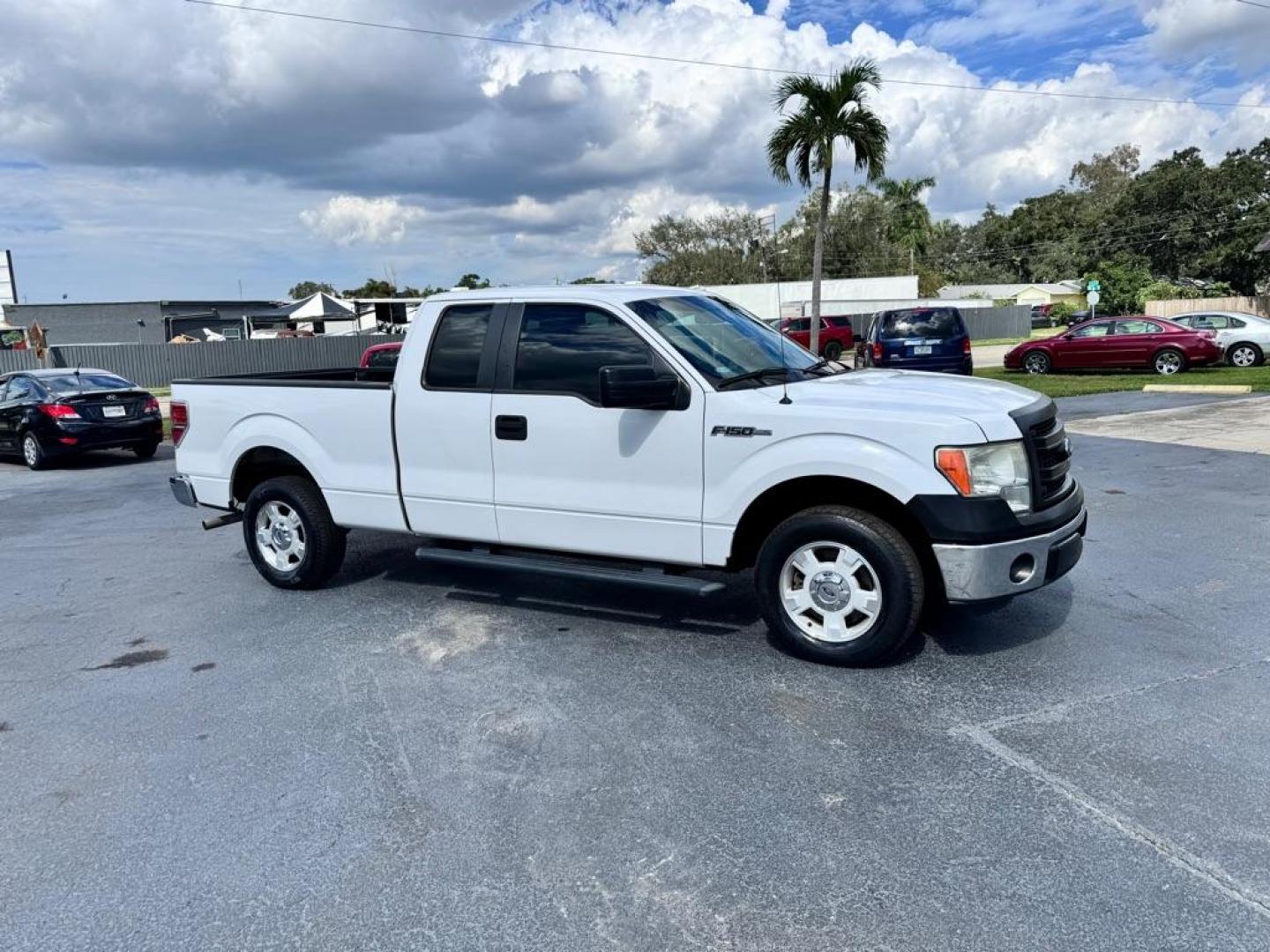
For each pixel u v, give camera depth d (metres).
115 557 7.25
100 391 12.75
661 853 2.93
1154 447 10.25
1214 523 6.87
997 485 4.00
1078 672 4.24
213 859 2.98
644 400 4.36
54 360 27.53
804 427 4.21
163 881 2.87
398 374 5.28
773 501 4.53
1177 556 6.04
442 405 5.12
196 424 6.22
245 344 31.88
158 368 29.86
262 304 56.34
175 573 6.67
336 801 3.32
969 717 3.82
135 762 3.67
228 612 5.64
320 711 4.11
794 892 2.71
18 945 2.58
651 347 4.58
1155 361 19.25
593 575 4.77
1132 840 2.90
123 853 3.03
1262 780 3.24
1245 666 4.24
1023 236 87.94
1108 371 19.94
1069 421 12.68
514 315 4.98
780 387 4.54
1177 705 3.85
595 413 4.67
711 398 4.41
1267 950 2.39
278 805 3.31
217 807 3.31
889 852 2.88
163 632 5.30
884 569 4.14
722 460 4.38
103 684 4.53
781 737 3.70
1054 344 20.53
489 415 4.98
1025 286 76.00
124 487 10.86
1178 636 4.64
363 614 5.48
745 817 3.12
